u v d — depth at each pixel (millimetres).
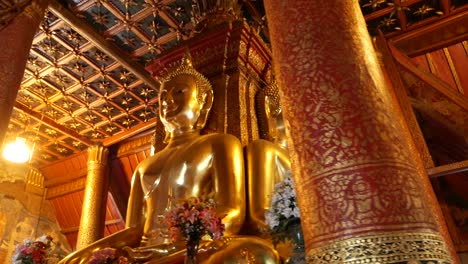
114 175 11055
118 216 11180
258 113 5133
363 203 1781
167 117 4738
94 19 7395
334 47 2238
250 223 3965
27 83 8969
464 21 6504
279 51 2443
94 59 8320
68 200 11727
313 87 2146
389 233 1704
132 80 8836
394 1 6715
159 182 4273
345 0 2475
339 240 1754
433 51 6609
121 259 3551
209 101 4883
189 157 4188
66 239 12008
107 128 10453
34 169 11961
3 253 10438
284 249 3049
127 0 6984
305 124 2090
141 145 10531
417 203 1806
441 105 5176
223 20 5551
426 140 5250
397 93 4930
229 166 4059
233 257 3141
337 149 1937
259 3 6801
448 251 1778
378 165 1863
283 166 4230
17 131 10484
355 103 2037
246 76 5176
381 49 5191
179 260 3443
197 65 5281
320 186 1904
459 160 5191
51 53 8180
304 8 2438
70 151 11352
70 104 9633
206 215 3021
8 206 11000
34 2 5266
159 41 7766
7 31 4898
